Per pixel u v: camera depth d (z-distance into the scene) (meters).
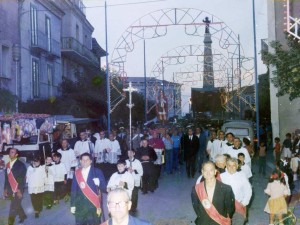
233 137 11.00
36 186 9.91
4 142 14.26
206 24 19.66
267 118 33.25
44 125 15.59
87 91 29.23
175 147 17.70
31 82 23.48
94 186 7.73
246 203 7.06
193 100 43.50
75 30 33.91
